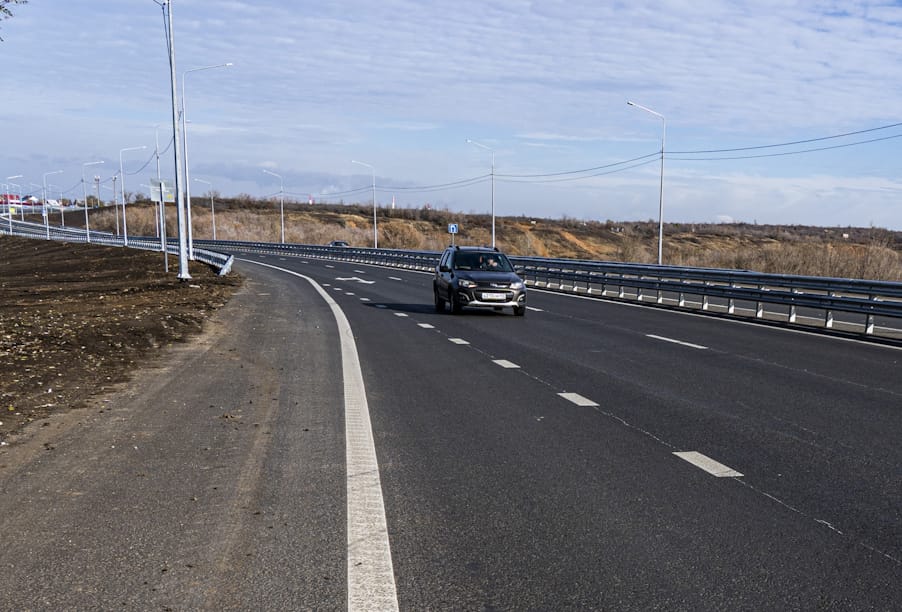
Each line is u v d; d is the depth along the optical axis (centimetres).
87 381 1034
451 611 387
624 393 979
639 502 556
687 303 2480
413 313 2109
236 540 479
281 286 3228
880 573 431
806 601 396
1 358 1197
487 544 475
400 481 607
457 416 844
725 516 525
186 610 386
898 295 1550
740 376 1110
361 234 13050
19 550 462
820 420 825
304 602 395
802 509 540
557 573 432
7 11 1300
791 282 1869
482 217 15238
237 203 18238
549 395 966
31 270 5409
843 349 1405
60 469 630
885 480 609
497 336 1594
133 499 557
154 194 3269
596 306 2380
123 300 2436
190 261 5278
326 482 601
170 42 3075
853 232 11994
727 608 389
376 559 450
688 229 13212
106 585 414
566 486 594
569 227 12900
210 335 1574
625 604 394
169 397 936
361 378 1085
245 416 837
